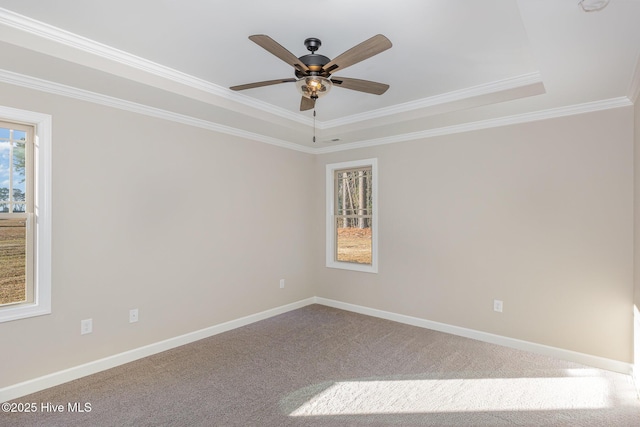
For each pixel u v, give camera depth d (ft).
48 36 6.98
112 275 9.68
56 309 8.64
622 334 9.50
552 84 8.47
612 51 6.79
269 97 11.13
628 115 9.45
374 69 8.87
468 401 7.97
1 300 8.11
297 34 7.25
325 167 16.30
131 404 7.77
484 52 7.95
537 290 10.82
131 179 10.08
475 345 11.35
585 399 8.07
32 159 8.55
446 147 12.62
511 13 6.43
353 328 12.99
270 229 14.44
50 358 8.54
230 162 12.84
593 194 9.96
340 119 13.33
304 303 16.10
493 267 11.62
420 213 13.25
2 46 6.61
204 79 9.69
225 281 12.67
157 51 8.02
